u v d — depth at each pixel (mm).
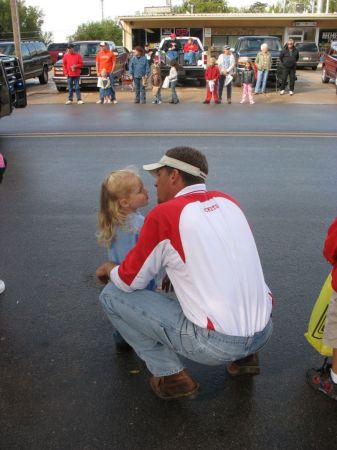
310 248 4676
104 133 10461
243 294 2271
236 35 34406
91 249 4629
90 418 2553
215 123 11742
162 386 2605
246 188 6605
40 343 3166
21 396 2709
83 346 3139
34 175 7273
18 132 10773
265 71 17703
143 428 2488
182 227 2197
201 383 2811
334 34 34531
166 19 32812
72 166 7758
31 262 4359
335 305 2514
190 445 2387
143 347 2557
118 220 2703
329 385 2680
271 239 4887
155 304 2463
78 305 3621
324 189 6594
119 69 21625
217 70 15109
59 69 18328
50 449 2363
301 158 8266
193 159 2363
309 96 17375
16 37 19031
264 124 11609
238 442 2406
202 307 2234
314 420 2553
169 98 16812
